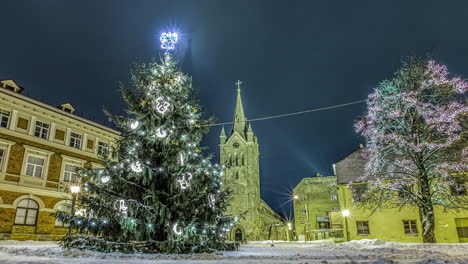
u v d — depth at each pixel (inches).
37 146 1048.2
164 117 634.2
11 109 1001.5
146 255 494.6
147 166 566.6
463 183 831.1
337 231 1611.7
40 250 510.0
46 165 1066.7
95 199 556.7
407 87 832.9
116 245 533.0
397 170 884.6
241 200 2655.0
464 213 1048.8
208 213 593.0
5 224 925.8
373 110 843.4
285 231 2765.7
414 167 845.2
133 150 590.9
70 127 1168.2
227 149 2888.8
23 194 983.6
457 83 767.7
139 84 654.5
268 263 378.6
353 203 1184.2
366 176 919.7
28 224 989.2
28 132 1032.2
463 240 1032.8
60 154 1114.1
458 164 774.5
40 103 1065.5
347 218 1186.6
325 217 2042.3
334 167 1344.7
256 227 2600.9
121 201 518.3
